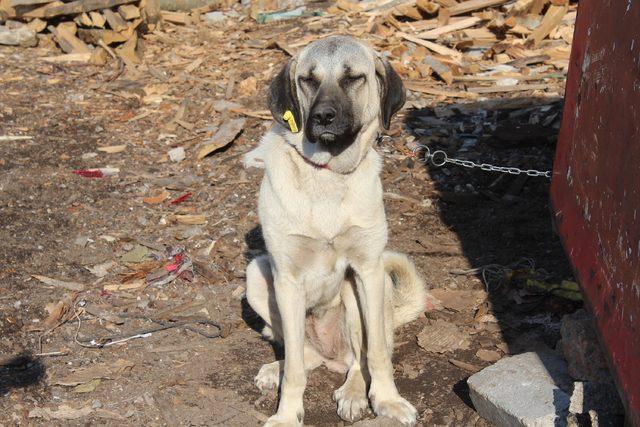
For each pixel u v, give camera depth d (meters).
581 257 3.29
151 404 3.37
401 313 3.59
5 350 3.62
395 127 5.12
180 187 4.69
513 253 4.09
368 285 3.28
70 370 3.53
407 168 4.76
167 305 3.86
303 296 3.29
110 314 3.80
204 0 7.74
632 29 3.02
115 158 4.98
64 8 6.80
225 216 4.43
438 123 5.15
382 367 3.30
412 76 5.85
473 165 4.35
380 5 7.21
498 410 3.17
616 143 3.06
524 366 3.28
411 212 4.43
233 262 4.11
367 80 3.21
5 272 4.02
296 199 3.20
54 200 4.57
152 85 6.02
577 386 3.01
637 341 2.80
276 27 7.11
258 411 3.35
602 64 3.25
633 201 2.90
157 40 6.98
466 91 5.55
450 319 3.72
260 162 4.82
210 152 4.96
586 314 3.29
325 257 3.26
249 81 5.90
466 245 4.18
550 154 4.77
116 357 3.59
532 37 6.15
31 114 5.55
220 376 3.49
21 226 4.35
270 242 3.25
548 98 5.28
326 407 3.37
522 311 3.74
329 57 3.19
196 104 5.68
